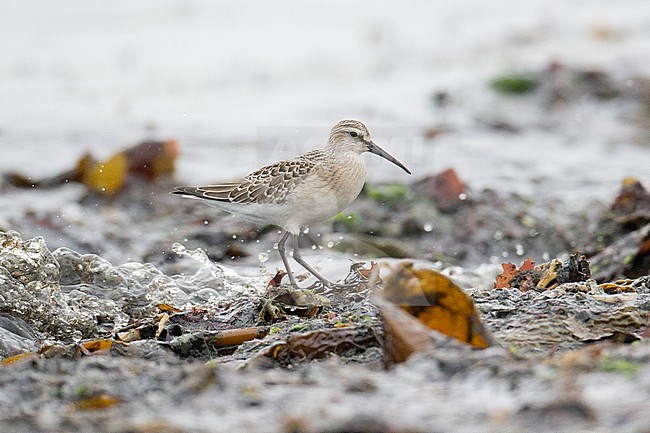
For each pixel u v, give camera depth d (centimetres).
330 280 1098
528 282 959
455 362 580
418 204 1564
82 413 542
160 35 3044
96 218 1591
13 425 523
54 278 982
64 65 2772
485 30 3145
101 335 960
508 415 494
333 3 3444
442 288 686
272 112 2367
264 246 1439
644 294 832
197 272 1141
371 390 544
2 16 3141
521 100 2497
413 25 3216
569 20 3241
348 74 2753
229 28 3130
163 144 1761
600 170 1931
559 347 726
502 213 1557
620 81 2494
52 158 1981
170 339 859
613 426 472
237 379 568
